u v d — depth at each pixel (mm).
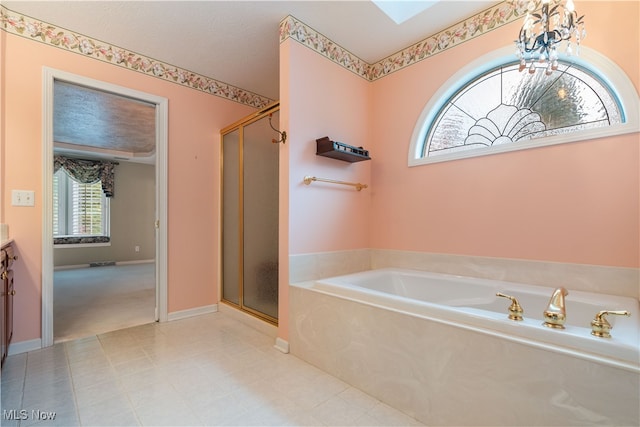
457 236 2213
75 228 5969
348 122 2555
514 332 1145
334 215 2420
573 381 1002
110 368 1795
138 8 1989
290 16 2102
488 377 1177
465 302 2010
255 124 2627
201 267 2914
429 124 2436
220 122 3070
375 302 1579
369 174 2771
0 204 1938
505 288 1849
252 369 1800
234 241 2877
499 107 2074
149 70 2611
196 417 1354
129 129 4445
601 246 1644
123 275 4973
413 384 1381
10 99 1991
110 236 6156
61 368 1789
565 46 1729
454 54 2238
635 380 900
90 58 2316
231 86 3150
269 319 2393
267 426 1302
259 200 2562
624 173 1581
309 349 1888
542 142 1841
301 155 2166
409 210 2498
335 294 1778
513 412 1114
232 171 2924
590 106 1742
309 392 1562
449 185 2262
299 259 2139
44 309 2092
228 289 2953
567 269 1745
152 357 1947
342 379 1683
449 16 2145
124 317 2771
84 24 2160
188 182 2842
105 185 6055
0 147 1947
